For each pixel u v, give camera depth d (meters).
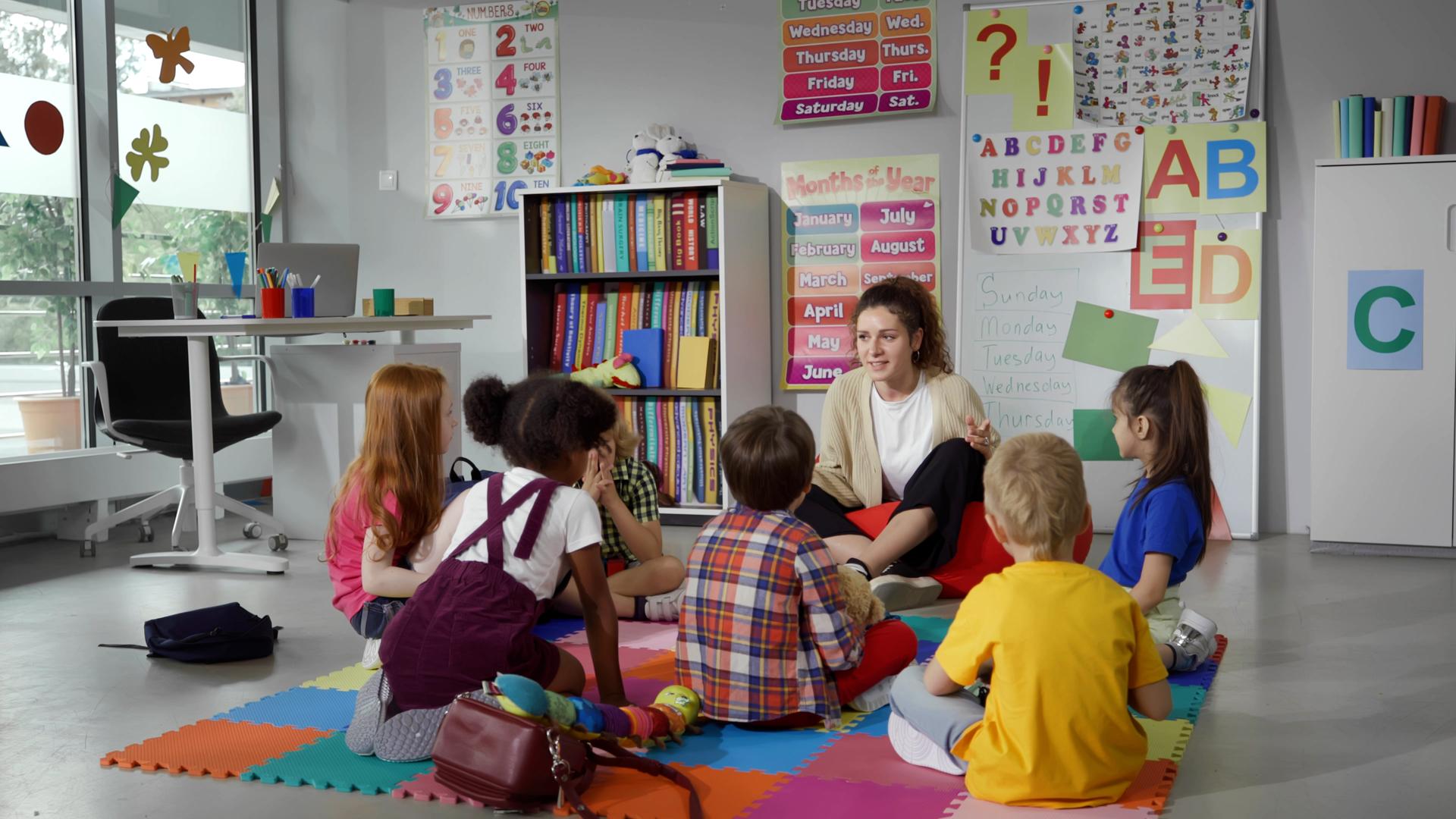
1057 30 4.82
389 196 5.90
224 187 5.84
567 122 5.55
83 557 4.51
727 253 4.93
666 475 5.12
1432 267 4.12
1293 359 4.67
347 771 2.27
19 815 2.10
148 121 5.43
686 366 5.04
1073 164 4.81
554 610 3.44
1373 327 4.20
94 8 5.16
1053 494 2.05
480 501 2.39
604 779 2.21
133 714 2.66
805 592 2.37
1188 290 4.70
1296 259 4.64
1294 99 4.62
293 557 4.48
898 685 2.26
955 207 5.00
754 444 2.41
